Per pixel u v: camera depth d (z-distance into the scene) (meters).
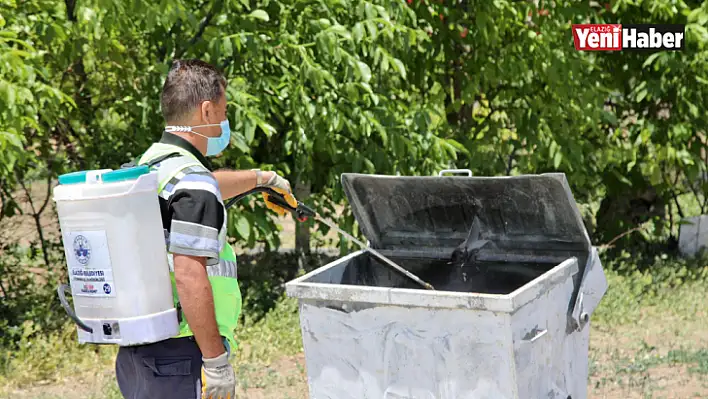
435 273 4.18
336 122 6.81
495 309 3.03
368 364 3.33
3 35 6.07
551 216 3.79
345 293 3.30
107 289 2.67
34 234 9.20
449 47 8.41
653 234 9.50
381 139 7.59
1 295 7.92
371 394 3.35
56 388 5.63
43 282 8.36
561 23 8.44
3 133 5.78
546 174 3.58
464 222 4.11
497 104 9.20
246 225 6.78
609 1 8.63
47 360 6.04
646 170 8.88
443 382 3.21
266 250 8.42
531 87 8.74
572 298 3.68
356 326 3.33
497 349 3.10
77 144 7.70
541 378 3.38
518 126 8.63
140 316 2.68
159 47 7.34
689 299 7.52
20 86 6.06
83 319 2.74
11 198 7.75
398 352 3.27
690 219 9.36
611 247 9.47
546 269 3.91
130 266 2.66
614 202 9.55
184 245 2.65
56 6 6.76
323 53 6.84
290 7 7.05
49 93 6.19
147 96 7.15
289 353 6.30
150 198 2.69
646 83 8.65
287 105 7.32
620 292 7.62
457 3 8.56
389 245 4.30
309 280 3.58
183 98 2.91
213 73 2.98
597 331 6.77
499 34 8.42
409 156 7.37
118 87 7.53
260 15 6.70
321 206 7.70
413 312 3.22
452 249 4.18
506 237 4.04
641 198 9.46
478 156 8.58
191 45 7.02
